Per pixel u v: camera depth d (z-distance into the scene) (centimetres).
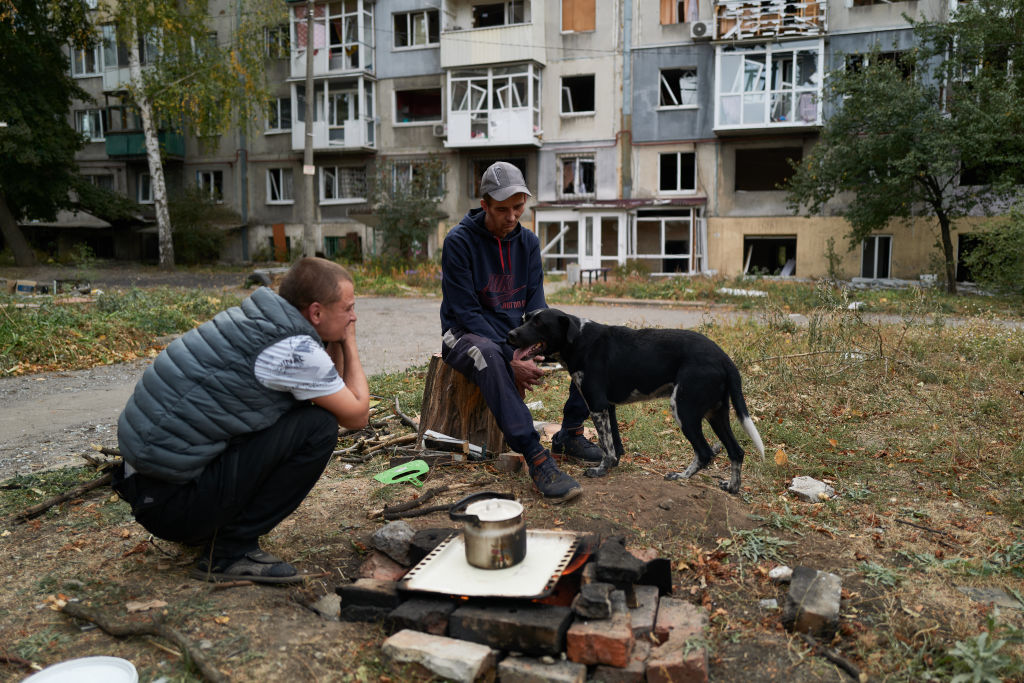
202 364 251
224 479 259
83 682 213
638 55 2430
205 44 2536
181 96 2478
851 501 374
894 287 2019
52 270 2569
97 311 1138
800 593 258
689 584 283
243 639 237
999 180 1706
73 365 897
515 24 2495
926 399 578
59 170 2684
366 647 238
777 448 462
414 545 284
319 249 2998
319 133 2825
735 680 227
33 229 3225
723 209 2384
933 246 2100
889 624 252
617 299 1739
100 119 3319
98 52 3241
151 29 2494
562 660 228
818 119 2230
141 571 290
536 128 2581
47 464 471
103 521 348
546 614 233
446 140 2641
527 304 430
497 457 424
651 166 2464
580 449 423
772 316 1004
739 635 249
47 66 2608
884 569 292
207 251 3050
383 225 2559
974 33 1714
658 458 441
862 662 235
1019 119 1662
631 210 2442
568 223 2591
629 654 225
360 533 328
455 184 2736
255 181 3064
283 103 3017
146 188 3294
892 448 464
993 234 1580
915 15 2152
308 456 271
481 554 258
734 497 368
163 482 259
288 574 280
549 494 347
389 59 2775
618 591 245
